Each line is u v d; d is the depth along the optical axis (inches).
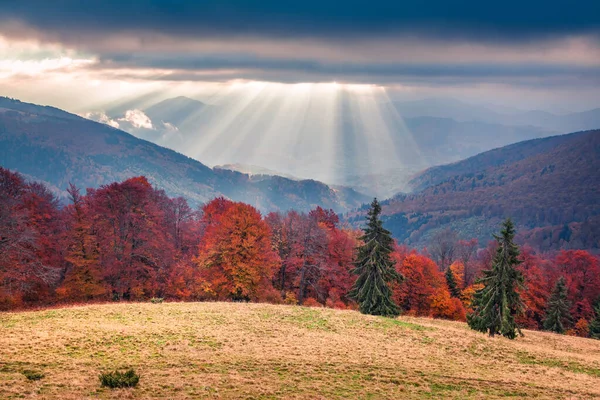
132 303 1643.7
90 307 1493.6
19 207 1850.4
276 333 1305.4
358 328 1470.2
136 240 1975.9
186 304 1665.8
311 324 1467.8
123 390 772.6
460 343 1386.6
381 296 1822.1
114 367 900.6
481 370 1117.7
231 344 1139.3
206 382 850.8
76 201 1916.8
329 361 1063.0
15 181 1961.1
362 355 1141.1
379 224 1863.9
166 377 863.7
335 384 908.6
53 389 751.7
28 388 743.7
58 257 1972.2
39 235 1846.7
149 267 1980.8
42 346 986.1
